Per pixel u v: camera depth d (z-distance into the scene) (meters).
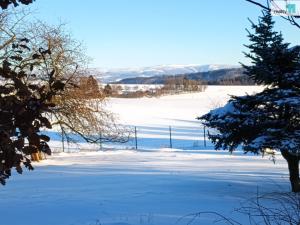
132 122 69.81
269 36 16.19
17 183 19.80
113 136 35.75
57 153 38.22
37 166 28.38
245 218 9.87
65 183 19.50
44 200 14.30
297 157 16.88
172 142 49.47
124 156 35.69
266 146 16.09
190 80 134.25
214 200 14.00
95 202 13.59
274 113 16.70
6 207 12.87
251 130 16.61
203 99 106.88
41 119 2.96
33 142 2.93
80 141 44.75
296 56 16.30
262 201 12.48
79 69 31.50
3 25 27.56
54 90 3.11
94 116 32.75
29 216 11.34
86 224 9.91
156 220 10.17
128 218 10.59
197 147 42.94
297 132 15.98
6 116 2.84
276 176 21.62
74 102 31.42
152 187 17.50
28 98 2.97
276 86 17.31
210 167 26.38
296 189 16.66
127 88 129.62
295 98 15.91
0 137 2.83
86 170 25.38
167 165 27.77
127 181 19.59
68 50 30.81
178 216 10.78
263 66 16.45
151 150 40.69
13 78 3.05
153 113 83.00
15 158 2.87
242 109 16.78
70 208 12.45
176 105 96.94
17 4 3.05
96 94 33.03
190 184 18.34
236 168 25.58
